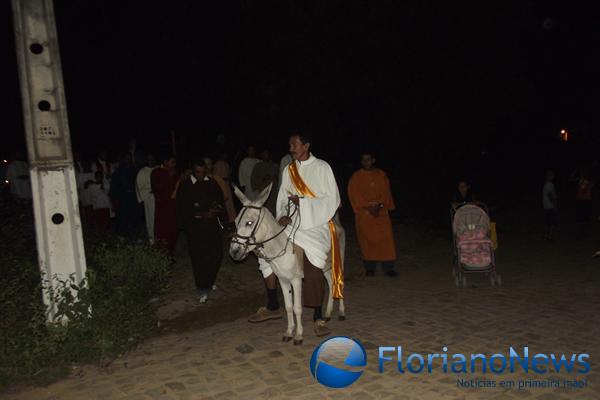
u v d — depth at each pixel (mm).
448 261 10156
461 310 6863
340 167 16219
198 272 7457
